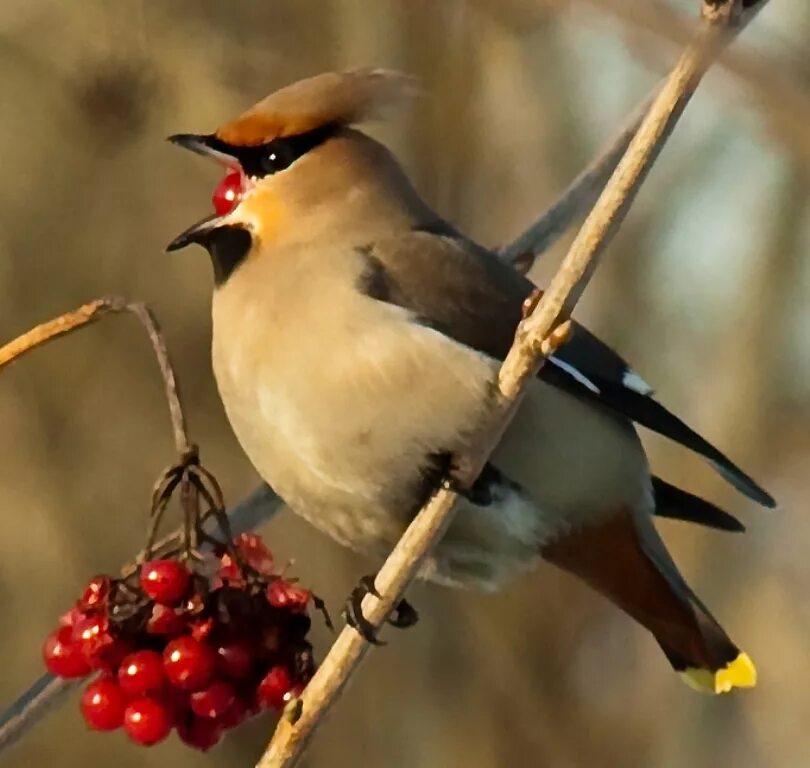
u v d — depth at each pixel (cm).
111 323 1270
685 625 810
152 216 1266
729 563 1185
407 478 724
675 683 1163
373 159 780
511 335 752
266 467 758
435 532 663
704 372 1188
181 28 1078
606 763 1141
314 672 629
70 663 600
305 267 746
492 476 750
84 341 1272
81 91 1115
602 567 802
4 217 1251
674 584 805
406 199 786
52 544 1256
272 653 605
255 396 744
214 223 775
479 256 779
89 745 1230
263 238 761
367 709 1147
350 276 740
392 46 1050
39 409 1266
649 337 1184
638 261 1184
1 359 611
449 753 1135
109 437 1270
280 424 738
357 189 768
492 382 714
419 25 1043
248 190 771
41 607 1255
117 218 1263
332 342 725
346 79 776
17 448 1259
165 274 1277
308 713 613
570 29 1082
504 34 1038
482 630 1161
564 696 1156
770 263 1149
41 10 1159
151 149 1234
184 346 1272
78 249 1266
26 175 1233
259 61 1064
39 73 1171
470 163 1078
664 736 1150
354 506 740
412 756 1141
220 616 596
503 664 1156
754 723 1155
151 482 1268
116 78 1098
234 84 1064
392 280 745
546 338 622
